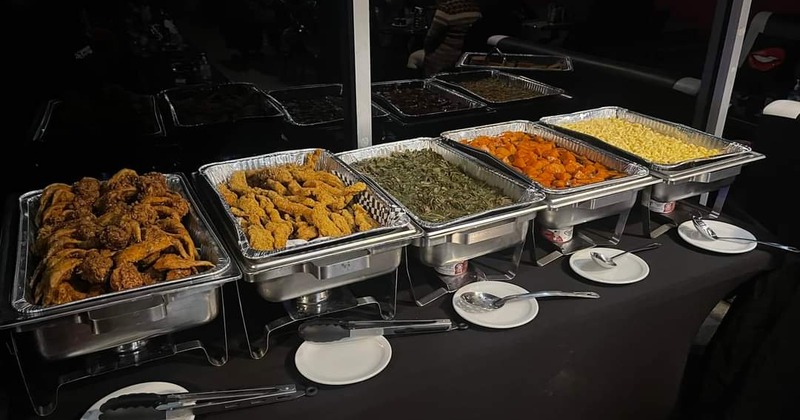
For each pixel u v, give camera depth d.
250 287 1.39
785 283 1.60
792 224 2.02
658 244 1.64
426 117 1.93
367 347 1.19
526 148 1.77
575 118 2.09
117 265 1.05
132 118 1.57
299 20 1.65
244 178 1.45
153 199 1.27
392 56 1.91
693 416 1.77
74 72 1.47
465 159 1.64
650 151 1.77
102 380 1.09
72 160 1.54
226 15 1.57
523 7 2.08
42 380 1.06
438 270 1.41
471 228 1.28
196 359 1.16
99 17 1.45
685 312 1.52
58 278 1.00
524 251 1.60
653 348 1.52
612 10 2.24
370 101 1.75
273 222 1.23
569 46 2.22
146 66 1.54
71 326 0.98
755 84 2.50
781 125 2.01
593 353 1.40
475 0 1.98
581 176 1.59
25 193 1.37
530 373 1.31
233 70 1.64
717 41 2.12
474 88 2.11
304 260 1.10
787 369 1.58
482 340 1.23
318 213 1.25
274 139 1.76
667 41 2.35
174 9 1.52
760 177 2.11
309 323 1.20
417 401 1.14
